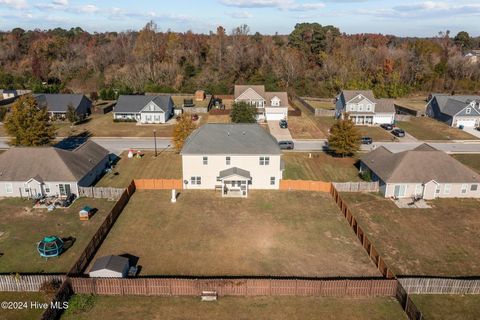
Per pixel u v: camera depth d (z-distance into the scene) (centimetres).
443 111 9406
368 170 5716
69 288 3161
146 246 3919
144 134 8119
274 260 3709
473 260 3778
